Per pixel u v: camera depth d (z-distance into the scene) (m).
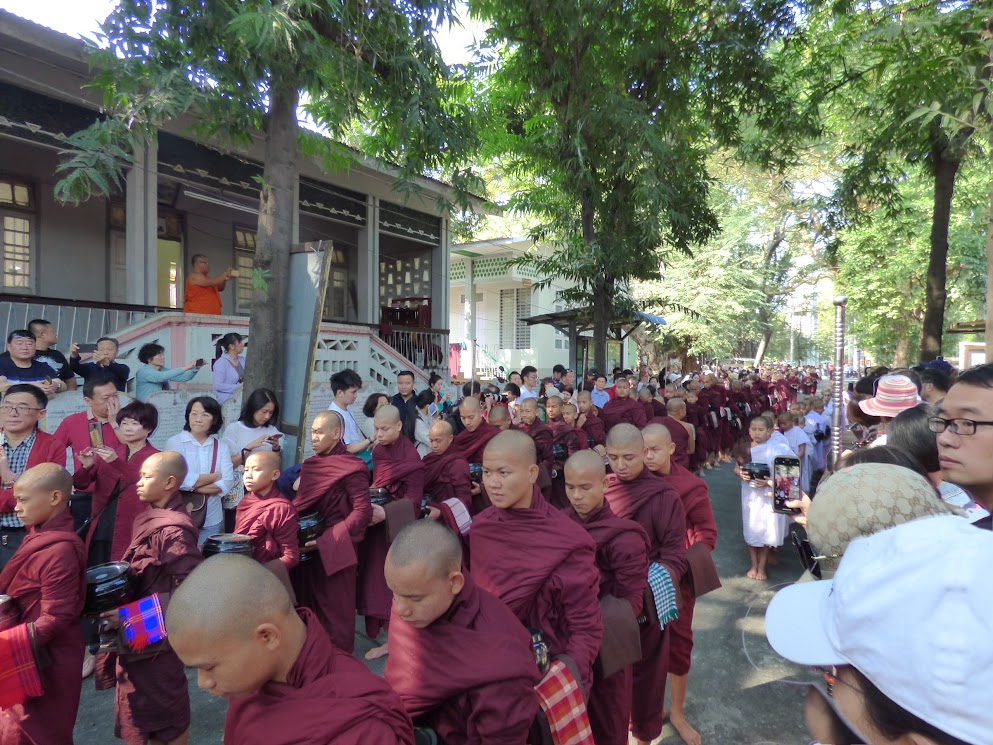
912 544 0.86
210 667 1.31
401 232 13.88
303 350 5.28
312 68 4.75
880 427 4.18
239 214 12.60
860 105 11.59
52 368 5.48
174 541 2.81
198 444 4.29
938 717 0.75
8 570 2.53
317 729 1.31
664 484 3.16
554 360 21.44
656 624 2.86
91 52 4.42
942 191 9.55
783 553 6.57
